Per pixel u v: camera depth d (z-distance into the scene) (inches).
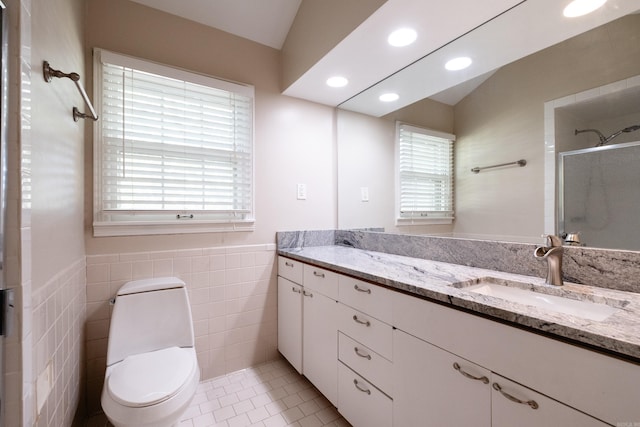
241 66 79.6
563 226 45.0
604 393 24.6
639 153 37.6
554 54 46.4
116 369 50.2
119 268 64.2
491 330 32.7
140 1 66.7
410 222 71.3
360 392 52.6
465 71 59.6
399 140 74.8
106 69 63.2
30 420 29.8
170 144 70.1
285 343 80.3
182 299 62.7
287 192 86.8
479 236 56.7
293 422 60.1
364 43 60.7
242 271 79.4
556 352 27.5
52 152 38.4
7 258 27.5
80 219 56.7
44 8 35.1
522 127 50.6
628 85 38.9
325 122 94.2
